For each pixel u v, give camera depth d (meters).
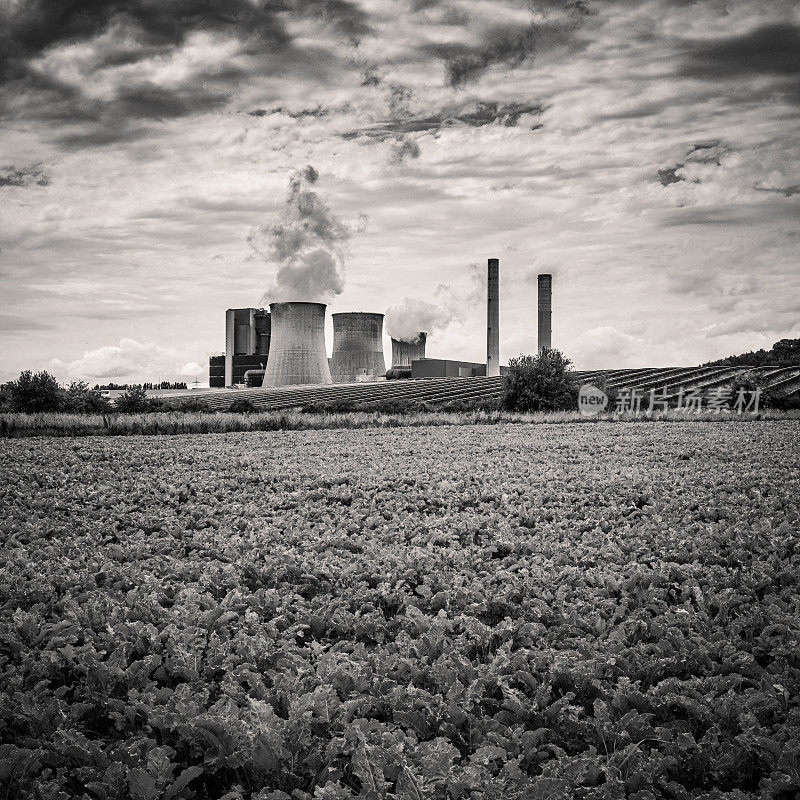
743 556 8.83
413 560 8.67
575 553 9.04
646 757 4.39
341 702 5.27
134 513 12.81
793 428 32.06
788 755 4.18
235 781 4.62
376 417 42.94
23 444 28.16
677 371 94.38
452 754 4.23
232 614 6.78
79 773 4.33
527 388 51.06
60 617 7.02
